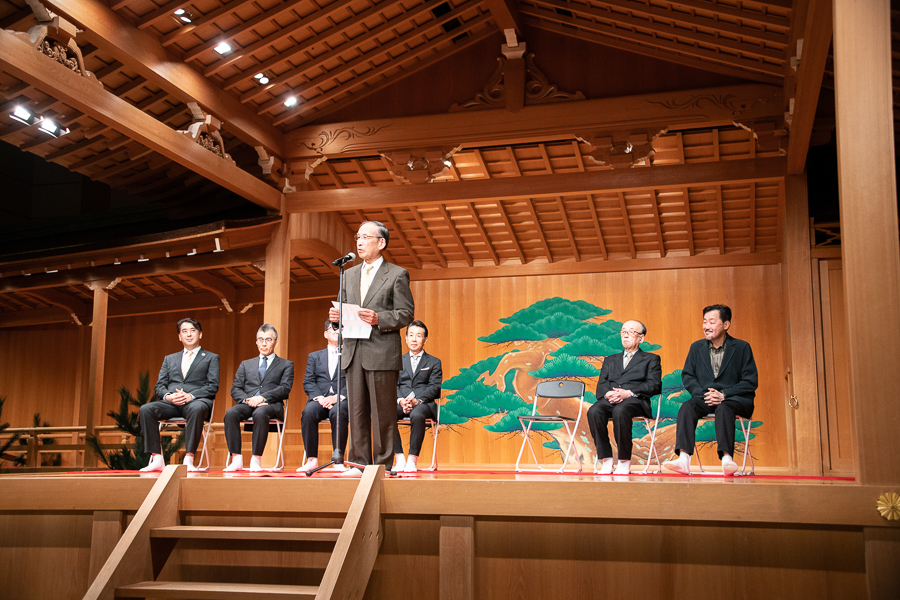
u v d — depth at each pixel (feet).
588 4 27.40
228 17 24.61
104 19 22.24
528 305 39.63
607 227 36.94
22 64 19.69
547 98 29.19
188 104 26.50
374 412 15.11
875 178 12.78
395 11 27.07
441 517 14.15
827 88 26.20
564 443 37.68
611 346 37.83
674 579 13.43
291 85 29.07
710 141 31.37
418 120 30.12
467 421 39.01
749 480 14.87
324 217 37.19
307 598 12.62
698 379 18.61
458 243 38.93
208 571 15.05
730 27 24.56
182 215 37.01
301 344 41.98
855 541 12.84
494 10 27.32
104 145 29.89
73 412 44.83
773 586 13.07
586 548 13.80
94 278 35.32
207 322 43.65
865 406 12.62
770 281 36.63
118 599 13.46
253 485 14.96
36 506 15.80
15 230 43.86
